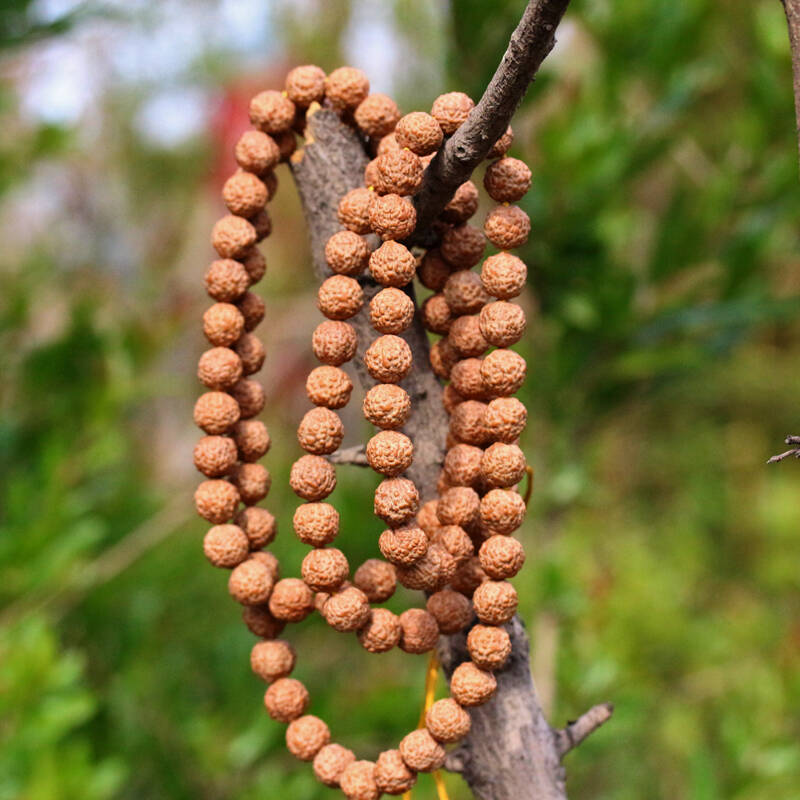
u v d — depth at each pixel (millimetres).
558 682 750
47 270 953
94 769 650
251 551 444
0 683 591
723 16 773
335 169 439
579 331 693
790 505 1238
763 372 1569
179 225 1856
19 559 620
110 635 787
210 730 721
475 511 421
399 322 411
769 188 673
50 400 764
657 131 710
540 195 660
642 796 915
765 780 703
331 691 737
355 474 868
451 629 425
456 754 435
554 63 640
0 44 688
